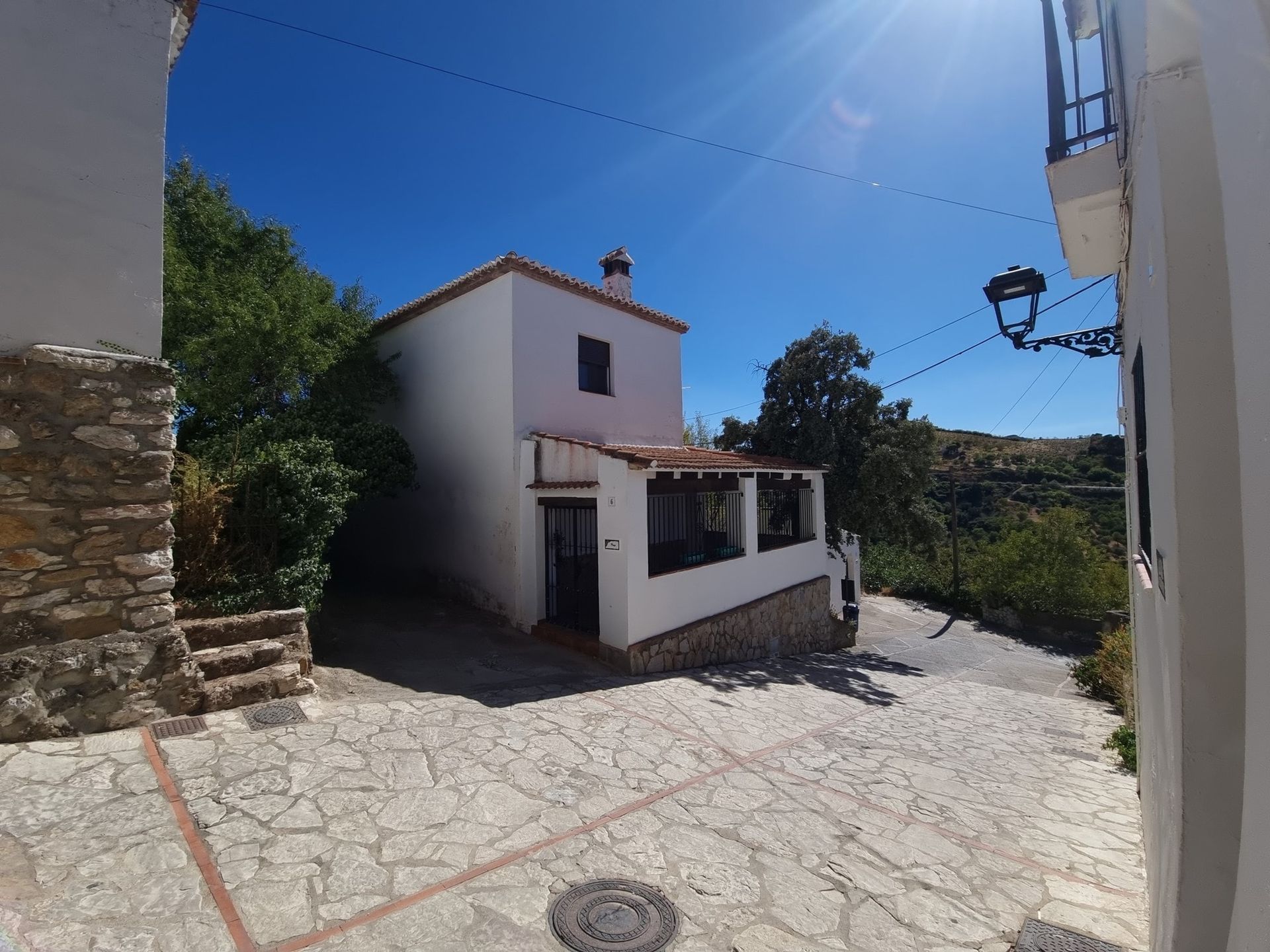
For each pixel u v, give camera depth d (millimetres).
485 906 3021
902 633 17812
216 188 9570
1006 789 5348
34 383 4207
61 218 4438
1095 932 3225
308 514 6539
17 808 3346
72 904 2697
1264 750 1219
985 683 12016
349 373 11016
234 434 7297
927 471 14523
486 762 4578
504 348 9719
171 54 5438
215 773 3965
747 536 11039
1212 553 1932
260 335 8328
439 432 10984
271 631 5684
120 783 3721
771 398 15469
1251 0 1197
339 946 2668
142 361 4652
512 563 9586
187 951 2543
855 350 14516
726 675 8922
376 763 4348
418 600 10781
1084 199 3803
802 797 4676
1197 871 1942
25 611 4090
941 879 3686
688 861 3594
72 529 4297
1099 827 4660
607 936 2893
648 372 12094
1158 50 2045
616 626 8266
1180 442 1981
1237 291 1360
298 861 3191
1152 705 3336
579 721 5727
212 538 5812
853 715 7586
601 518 8508
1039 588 19266
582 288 10578
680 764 5047
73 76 4535
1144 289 2824
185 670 4730
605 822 3951
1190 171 1999
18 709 3992
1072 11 3893
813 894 3395
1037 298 5383
